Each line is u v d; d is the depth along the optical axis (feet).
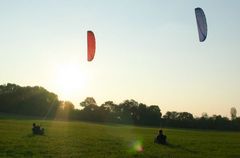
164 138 169.58
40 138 167.02
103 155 117.80
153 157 118.52
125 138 196.44
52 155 112.37
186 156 124.98
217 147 166.30
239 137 280.10
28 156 107.65
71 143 150.61
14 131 207.41
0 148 122.93
